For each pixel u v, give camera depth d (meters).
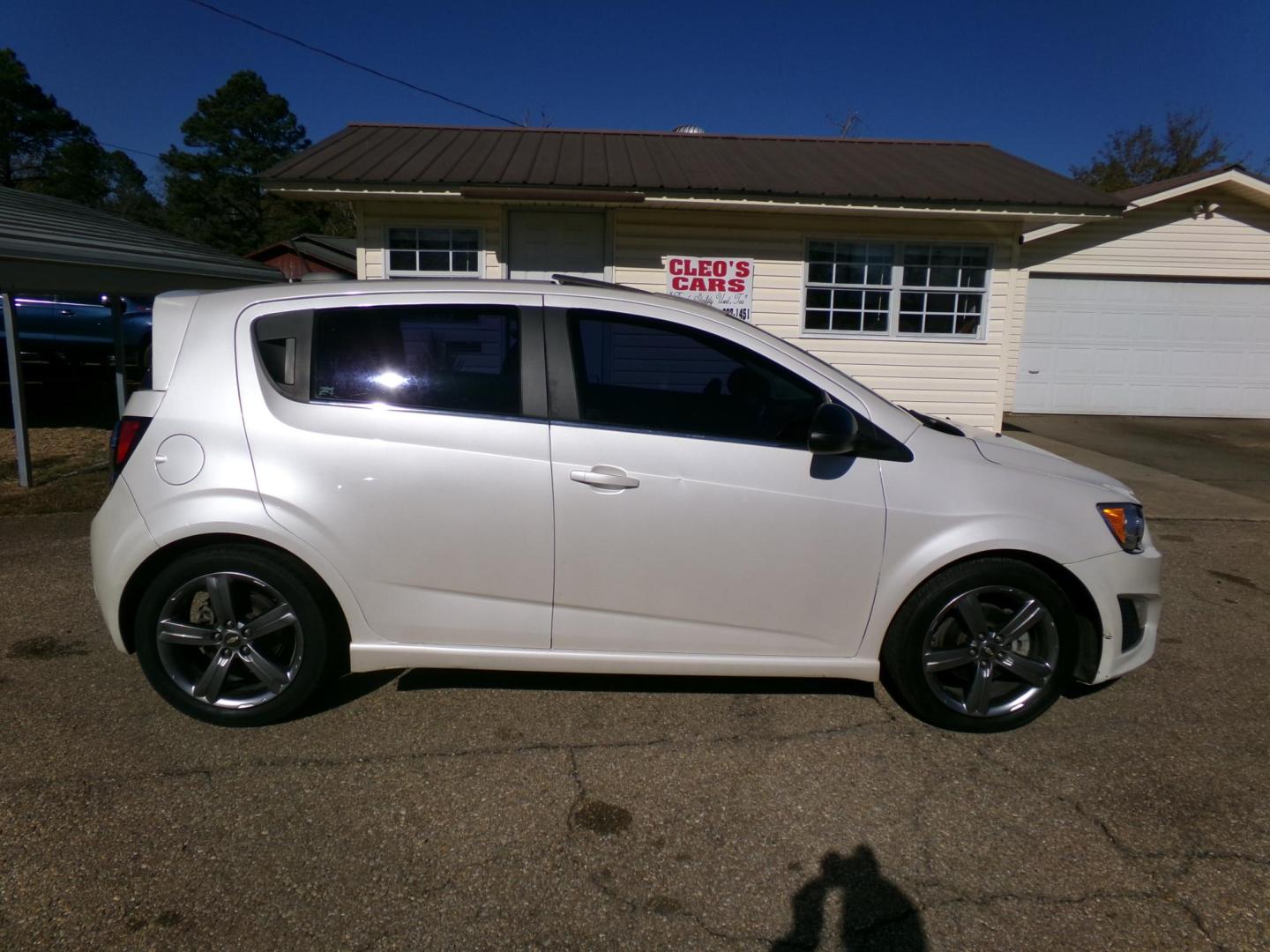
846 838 2.63
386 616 3.10
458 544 3.05
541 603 3.10
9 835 2.54
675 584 3.09
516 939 2.19
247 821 2.64
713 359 3.15
